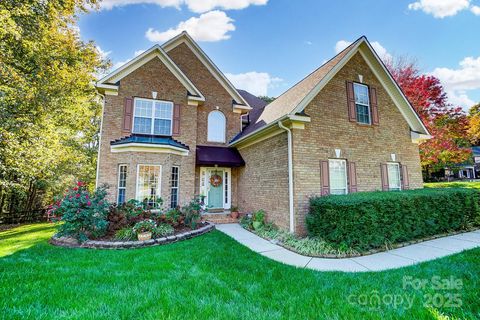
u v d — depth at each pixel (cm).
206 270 495
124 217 830
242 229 998
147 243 714
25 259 572
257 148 1120
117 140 1109
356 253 623
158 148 1070
